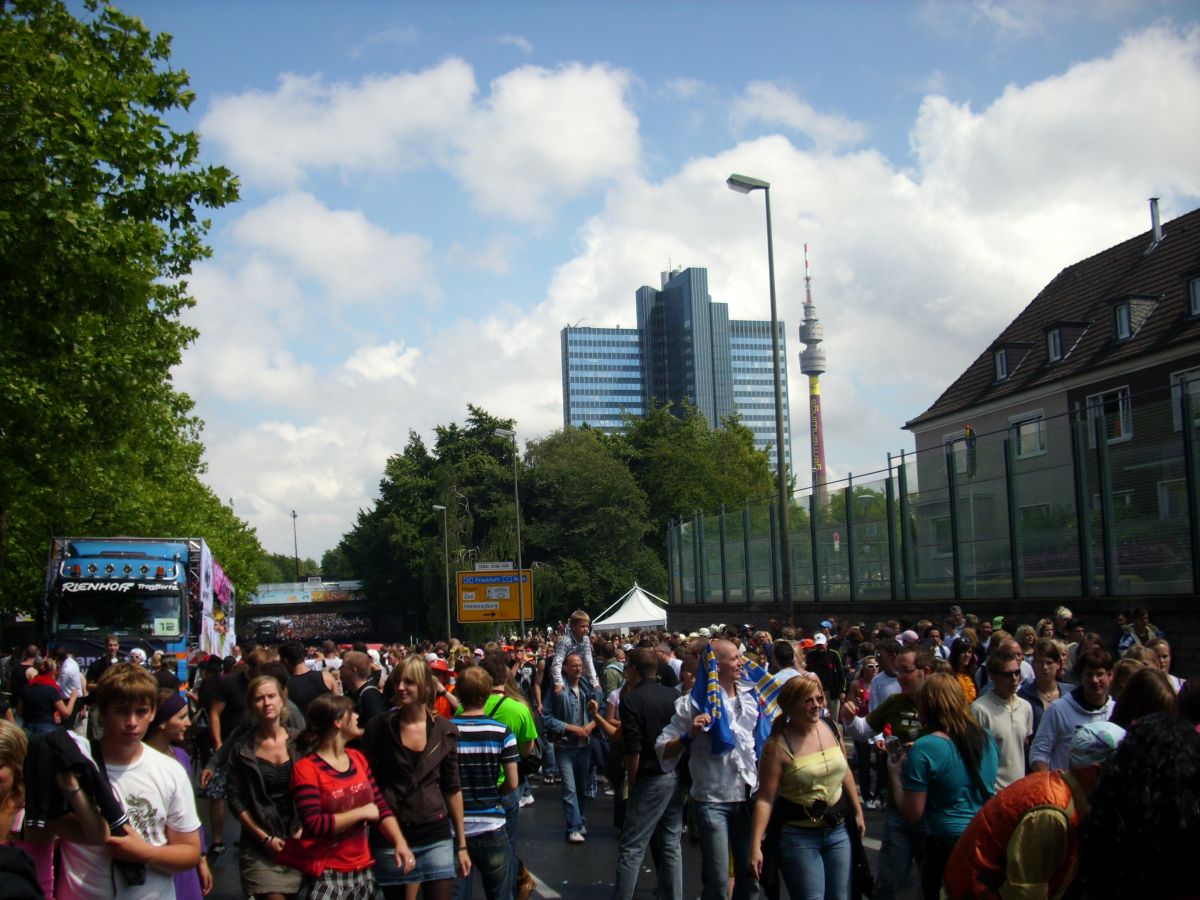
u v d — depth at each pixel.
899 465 28.30
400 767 6.46
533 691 17.14
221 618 34.69
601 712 13.47
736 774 7.44
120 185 15.90
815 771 6.41
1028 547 23.12
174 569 26.20
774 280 25.86
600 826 12.84
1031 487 23.02
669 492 87.50
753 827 6.42
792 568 35.53
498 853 7.16
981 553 24.84
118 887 4.80
